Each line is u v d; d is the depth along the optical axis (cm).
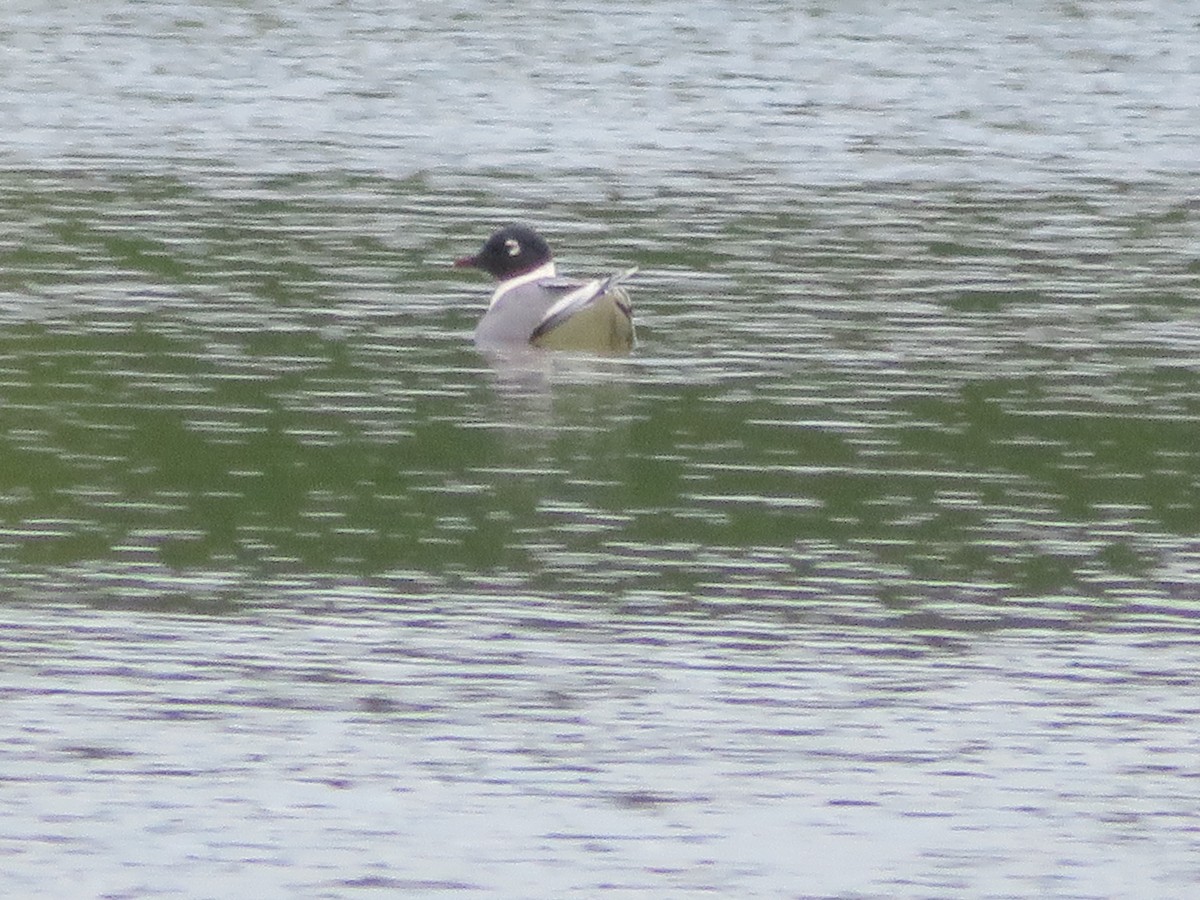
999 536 2003
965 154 4188
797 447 2278
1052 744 1580
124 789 1486
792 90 4850
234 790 1488
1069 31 5666
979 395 2494
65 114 4406
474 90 4797
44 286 2942
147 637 1725
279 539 1958
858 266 3203
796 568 1909
